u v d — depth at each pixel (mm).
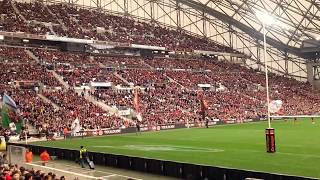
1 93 57719
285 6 85250
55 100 61438
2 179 17297
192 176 25625
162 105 72438
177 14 103125
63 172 28891
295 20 88438
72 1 92312
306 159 29141
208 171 24703
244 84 95062
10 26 72875
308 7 84062
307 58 104375
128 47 85750
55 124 54594
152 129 63375
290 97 95812
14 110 35531
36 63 70562
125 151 36938
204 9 99000
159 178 26594
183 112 72688
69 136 52500
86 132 54750
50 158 36344
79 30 82750
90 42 80188
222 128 63250
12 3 82688
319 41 95250
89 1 94250
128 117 65500
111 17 94500
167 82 82938
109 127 58906
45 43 78625
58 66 72500
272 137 32844
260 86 96438
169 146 40375
